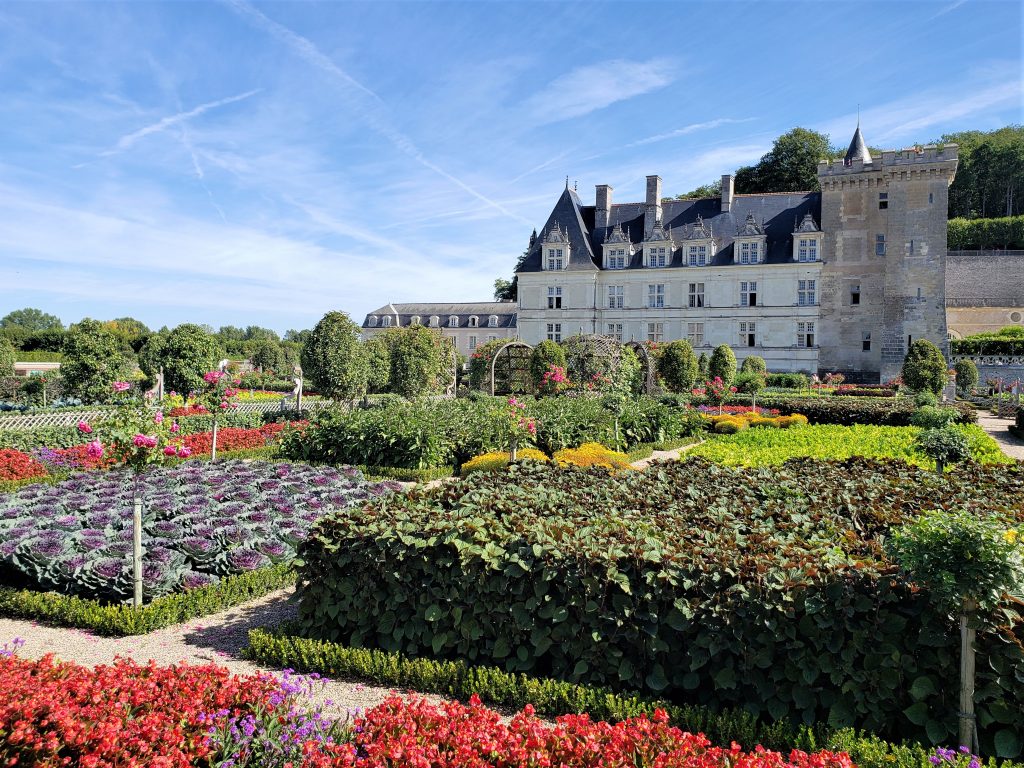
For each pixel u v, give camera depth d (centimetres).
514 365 3759
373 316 8175
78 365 3203
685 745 404
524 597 618
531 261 5650
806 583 527
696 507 779
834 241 4903
